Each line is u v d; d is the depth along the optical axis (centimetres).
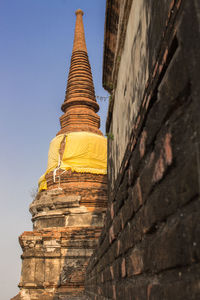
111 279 503
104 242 609
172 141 187
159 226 221
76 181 1992
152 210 233
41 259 1683
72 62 2653
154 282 230
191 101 163
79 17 2916
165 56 206
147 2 308
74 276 1631
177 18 186
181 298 165
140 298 272
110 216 526
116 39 588
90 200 1895
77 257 1677
